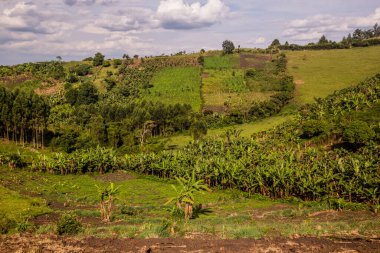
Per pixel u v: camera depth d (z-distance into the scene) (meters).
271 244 22.19
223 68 185.50
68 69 190.75
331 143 80.88
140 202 56.53
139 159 84.25
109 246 23.56
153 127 123.06
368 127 73.88
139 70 182.75
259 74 170.25
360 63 173.75
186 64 192.00
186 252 21.25
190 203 40.38
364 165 53.09
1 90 108.44
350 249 20.75
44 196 59.28
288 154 68.69
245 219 38.72
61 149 100.75
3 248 24.22
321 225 29.31
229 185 67.06
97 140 109.25
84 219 40.59
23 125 103.44
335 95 113.62
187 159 76.19
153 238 25.31
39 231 30.52
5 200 48.31
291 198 55.34
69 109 136.62
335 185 53.50
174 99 146.50
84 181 76.00
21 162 85.50
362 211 43.38
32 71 171.75
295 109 127.12
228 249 21.39
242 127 114.50
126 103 140.88
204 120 121.88
